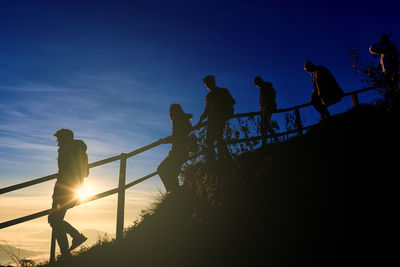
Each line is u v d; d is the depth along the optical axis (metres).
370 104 5.70
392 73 5.67
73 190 4.76
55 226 4.66
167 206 5.29
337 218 3.30
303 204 3.68
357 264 2.71
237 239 3.53
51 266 4.71
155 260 3.76
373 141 4.43
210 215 4.00
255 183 4.23
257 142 4.82
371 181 3.63
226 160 4.79
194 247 3.70
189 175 4.91
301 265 2.91
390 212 3.10
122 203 4.91
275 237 3.36
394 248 2.71
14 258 5.23
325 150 4.78
